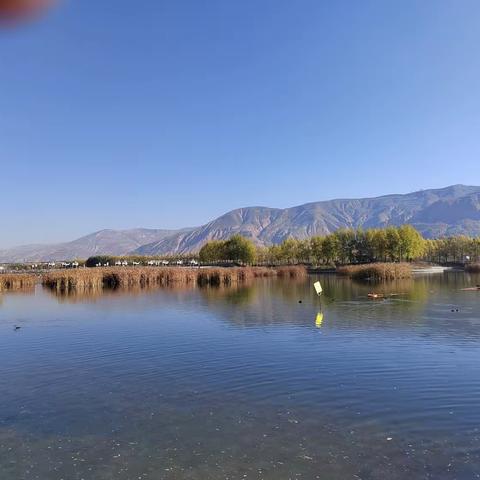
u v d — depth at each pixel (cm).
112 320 3575
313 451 1234
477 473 1109
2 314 4012
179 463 1182
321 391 1723
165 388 1803
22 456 1239
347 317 3456
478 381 1816
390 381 1830
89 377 1981
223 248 15725
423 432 1346
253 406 1582
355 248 15075
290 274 10188
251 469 1144
